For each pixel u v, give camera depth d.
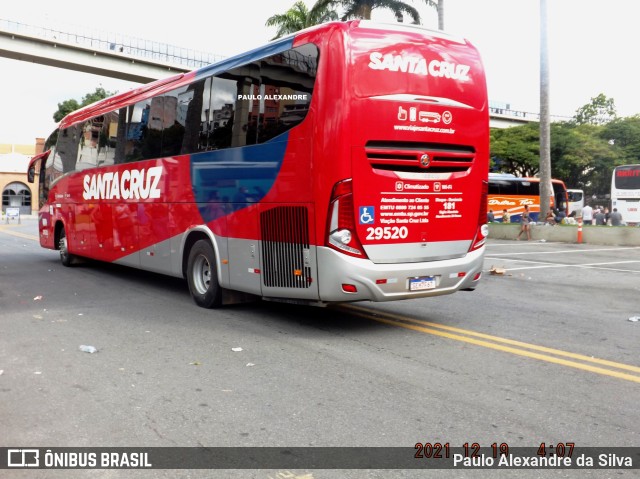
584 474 3.47
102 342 6.58
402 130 6.66
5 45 47.75
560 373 5.41
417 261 6.90
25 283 11.43
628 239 21.75
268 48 7.41
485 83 7.45
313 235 6.61
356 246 6.47
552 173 53.09
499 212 37.44
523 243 23.50
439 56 6.98
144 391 4.91
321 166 6.46
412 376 5.31
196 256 8.76
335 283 6.47
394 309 8.60
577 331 7.16
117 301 9.34
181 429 4.11
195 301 8.83
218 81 8.26
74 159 13.31
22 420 4.28
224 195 8.01
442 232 7.09
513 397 4.75
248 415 4.37
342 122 6.34
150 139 9.98
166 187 9.45
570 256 17.58
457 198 7.19
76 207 13.24
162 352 6.15
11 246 21.02
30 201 67.62
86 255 12.88
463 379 5.23
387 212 6.64
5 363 5.73
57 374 5.38
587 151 51.31
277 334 6.98
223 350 6.23
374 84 6.50
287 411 4.45
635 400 4.69
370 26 6.62
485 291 10.46
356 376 5.31
